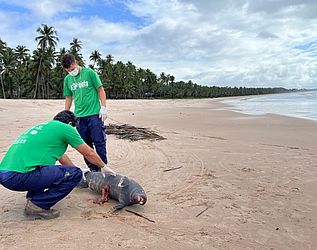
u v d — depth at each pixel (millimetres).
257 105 39406
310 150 8461
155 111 27219
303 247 3371
